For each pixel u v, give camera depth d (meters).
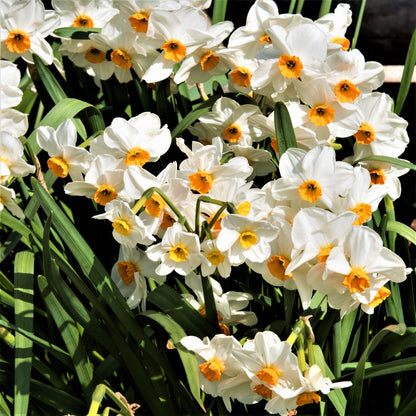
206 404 1.38
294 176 1.32
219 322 1.38
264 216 1.34
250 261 1.34
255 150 1.38
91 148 1.35
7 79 1.36
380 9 2.15
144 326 1.37
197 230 1.33
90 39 1.42
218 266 1.33
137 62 1.41
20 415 1.32
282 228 1.32
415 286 1.49
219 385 1.32
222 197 1.33
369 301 1.32
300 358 1.30
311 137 1.36
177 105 1.50
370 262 1.30
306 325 1.31
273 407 1.30
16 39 1.39
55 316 1.34
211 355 1.32
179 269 1.33
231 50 1.38
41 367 1.37
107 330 1.38
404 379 1.42
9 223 1.37
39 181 1.37
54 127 1.37
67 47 1.43
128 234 1.31
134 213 1.30
